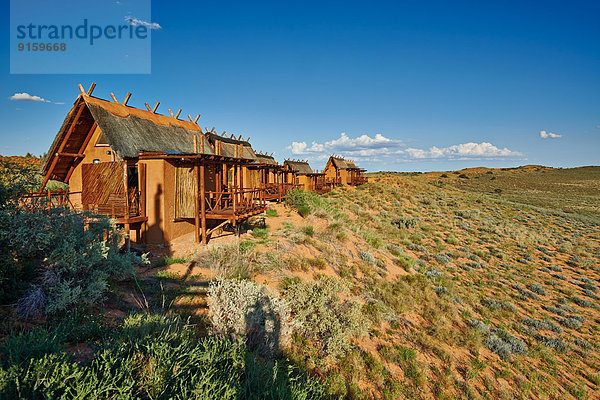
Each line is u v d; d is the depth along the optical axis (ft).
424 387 25.00
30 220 17.31
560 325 43.27
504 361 32.27
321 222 64.34
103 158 46.70
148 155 40.40
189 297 24.21
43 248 17.15
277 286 30.81
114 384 9.96
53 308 15.12
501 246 80.07
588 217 130.52
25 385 8.86
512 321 42.65
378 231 78.48
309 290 28.14
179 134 56.24
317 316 26.32
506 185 257.75
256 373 14.33
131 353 12.29
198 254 35.29
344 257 47.34
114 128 41.78
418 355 29.07
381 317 33.04
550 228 104.99
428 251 70.90
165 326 15.94
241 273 29.91
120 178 40.32
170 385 11.04
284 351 21.36
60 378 9.43
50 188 43.70
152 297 23.22
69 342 13.91
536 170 371.56
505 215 119.96
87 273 18.75
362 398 20.89
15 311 14.55
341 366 23.30
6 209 17.02
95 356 11.44
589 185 249.75
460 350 32.42
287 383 15.62
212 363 13.60
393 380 24.31
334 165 154.61
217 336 17.72
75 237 18.79
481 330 37.24
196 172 42.04
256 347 19.66
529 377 30.27
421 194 141.28
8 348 10.32
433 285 49.29
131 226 40.73
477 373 29.09
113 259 21.94
